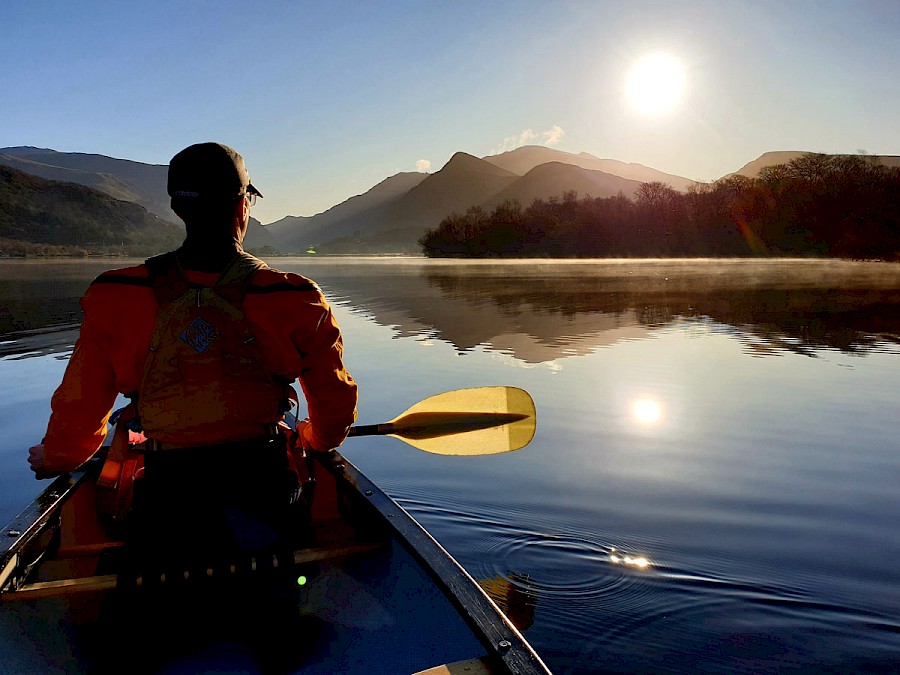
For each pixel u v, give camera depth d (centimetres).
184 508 182
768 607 269
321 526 242
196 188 180
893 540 331
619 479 422
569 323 1228
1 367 830
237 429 185
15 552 194
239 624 181
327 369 196
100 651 169
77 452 186
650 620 258
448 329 1155
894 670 228
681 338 1027
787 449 482
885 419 562
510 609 266
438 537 337
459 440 312
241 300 181
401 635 172
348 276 3272
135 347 179
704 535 337
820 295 1814
